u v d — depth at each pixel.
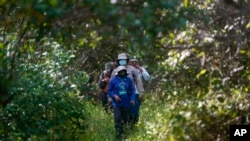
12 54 15.69
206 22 15.35
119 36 12.64
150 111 30.94
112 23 11.98
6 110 23.11
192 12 14.61
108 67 41.59
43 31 13.84
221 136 16.80
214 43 15.38
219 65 16.31
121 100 33.72
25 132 24.52
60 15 12.02
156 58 16.72
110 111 41.06
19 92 23.39
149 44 13.55
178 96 17.53
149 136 23.00
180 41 15.54
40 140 25.72
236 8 15.23
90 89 45.66
